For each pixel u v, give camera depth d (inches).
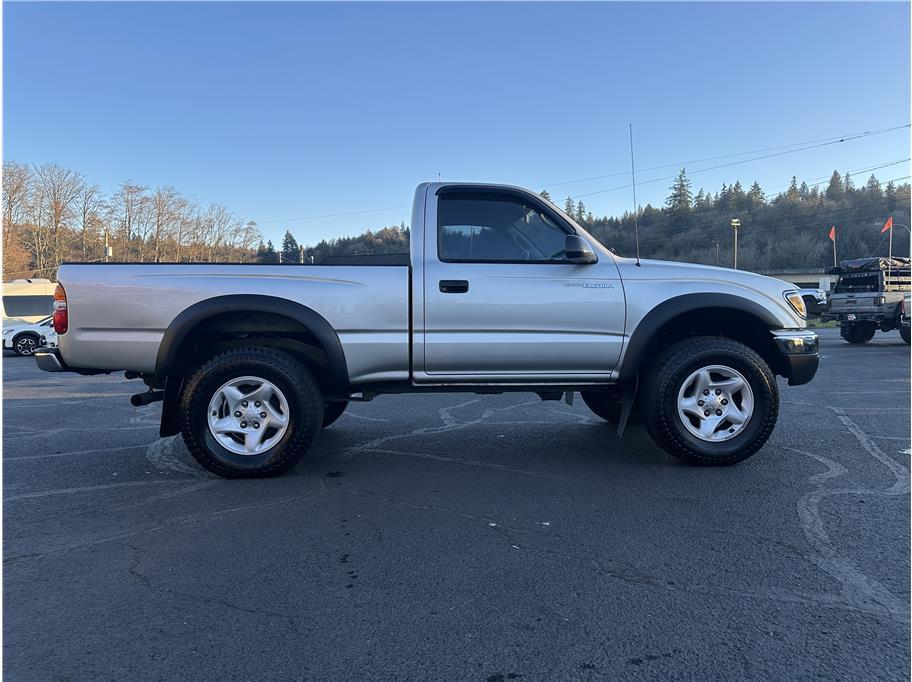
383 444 205.5
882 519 131.4
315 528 129.9
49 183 2370.8
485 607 96.1
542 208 173.9
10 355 696.4
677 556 114.0
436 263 167.2
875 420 235.6
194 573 108.9
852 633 88.0
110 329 159.3
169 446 208.8
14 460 189.3
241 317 167.6
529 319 167.3
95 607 97.1
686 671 79.6
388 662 82.0
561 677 78.6
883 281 635.5
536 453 192.2
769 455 184.5
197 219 2503.7
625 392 175.0
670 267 176.6
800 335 175.9
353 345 164.1
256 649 85.2
